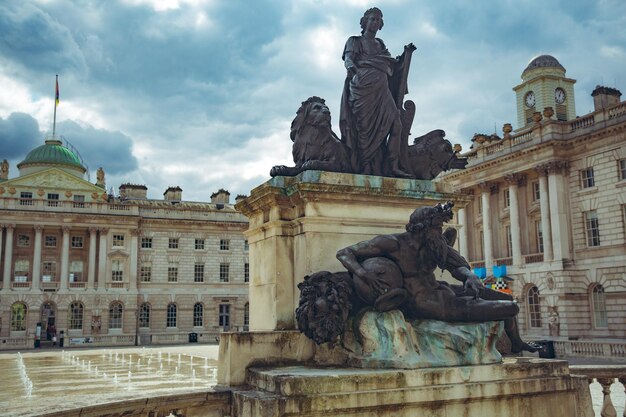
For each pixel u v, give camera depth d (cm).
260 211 875
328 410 593
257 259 870
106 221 7294
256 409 582
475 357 695
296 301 793
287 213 828
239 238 8019
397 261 728
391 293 693
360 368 683
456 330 704
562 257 4747
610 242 4506
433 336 699
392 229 845
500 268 5303
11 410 515
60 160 8500
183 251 7769
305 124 881
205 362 1839
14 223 6938
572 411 718
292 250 818
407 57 957
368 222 827
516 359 750
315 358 729
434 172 963
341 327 698
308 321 697
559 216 4812
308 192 789
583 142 4741
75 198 7500
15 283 6888
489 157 5578
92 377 1219
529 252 5253
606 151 4581
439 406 646
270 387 620
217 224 7900
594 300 4628
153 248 7650
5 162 8038
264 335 720
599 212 4619
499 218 5675
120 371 1415
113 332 7169
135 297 7300
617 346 3416
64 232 7144
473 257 6012
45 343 6712
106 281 7225
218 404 646
